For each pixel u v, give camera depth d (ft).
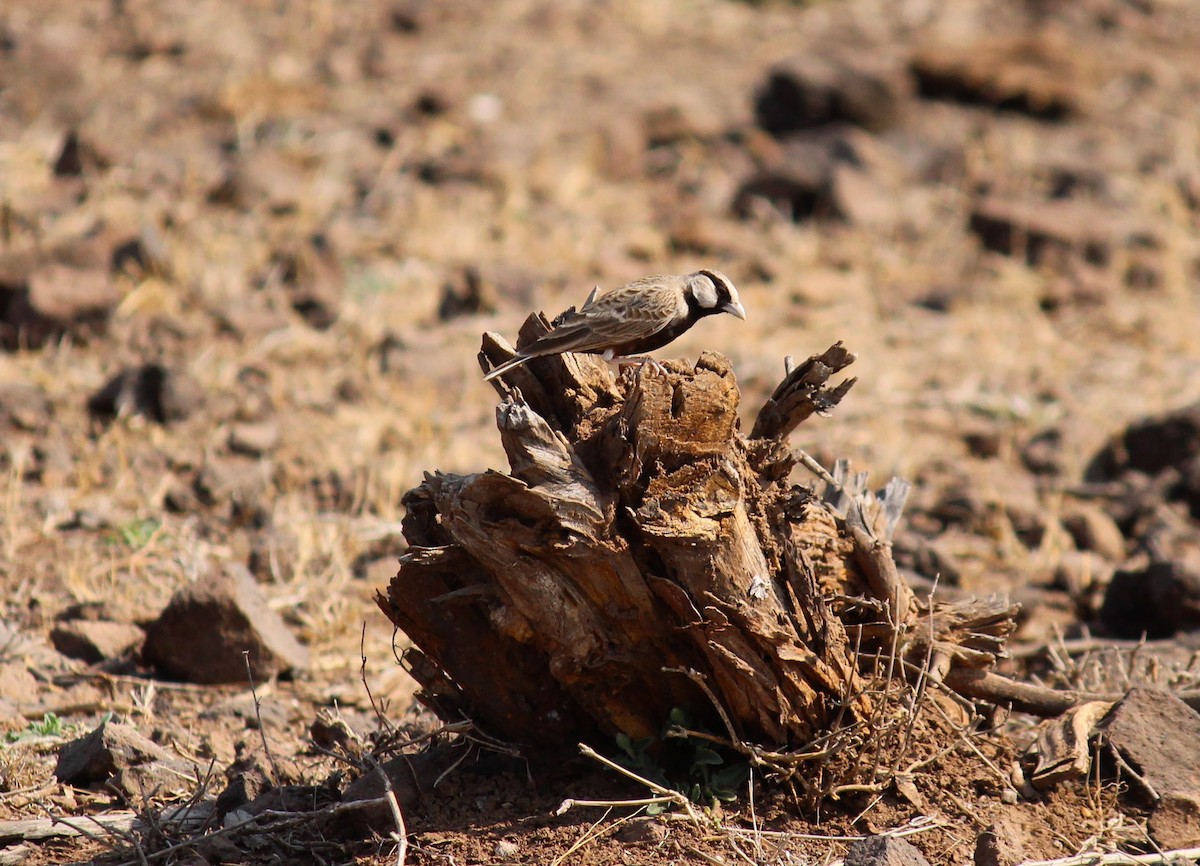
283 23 90.99
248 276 60.95
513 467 23.06
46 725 29.96
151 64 83.71
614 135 77.30
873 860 21.42
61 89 79.87
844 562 25.75
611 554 22.99
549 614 23.38
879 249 71.00
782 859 22.58
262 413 49.90
